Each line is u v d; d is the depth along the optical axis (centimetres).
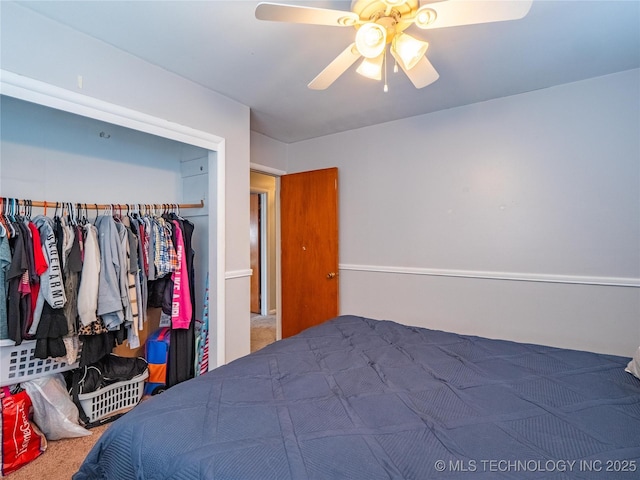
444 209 278
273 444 88
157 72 202
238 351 254
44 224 186
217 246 239
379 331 192
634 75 209
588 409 106
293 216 358
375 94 245
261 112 278
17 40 147
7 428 166
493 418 101
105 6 148
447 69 209
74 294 196
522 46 183
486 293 260
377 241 313
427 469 79
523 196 245
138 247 228
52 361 199
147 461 89
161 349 248
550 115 235
